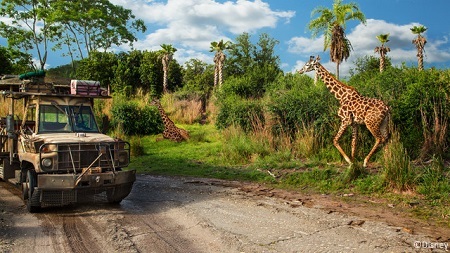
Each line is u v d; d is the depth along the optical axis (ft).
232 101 60.80
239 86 77.56
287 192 30.71
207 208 25.93
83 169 24.35
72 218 23.80
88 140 25.32
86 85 28.32
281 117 46.78
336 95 37.40
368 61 97.04
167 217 24.04
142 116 63.62
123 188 26.35
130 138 58.44
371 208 25.73
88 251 18.52
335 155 39.09
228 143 47.55
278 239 19.95
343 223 22.39
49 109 27.66
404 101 38.14
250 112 52.70
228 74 112.27
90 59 97.81
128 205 27.02
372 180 30.83
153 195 30.04
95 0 132.36
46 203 24.12
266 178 34.94
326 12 70.59
